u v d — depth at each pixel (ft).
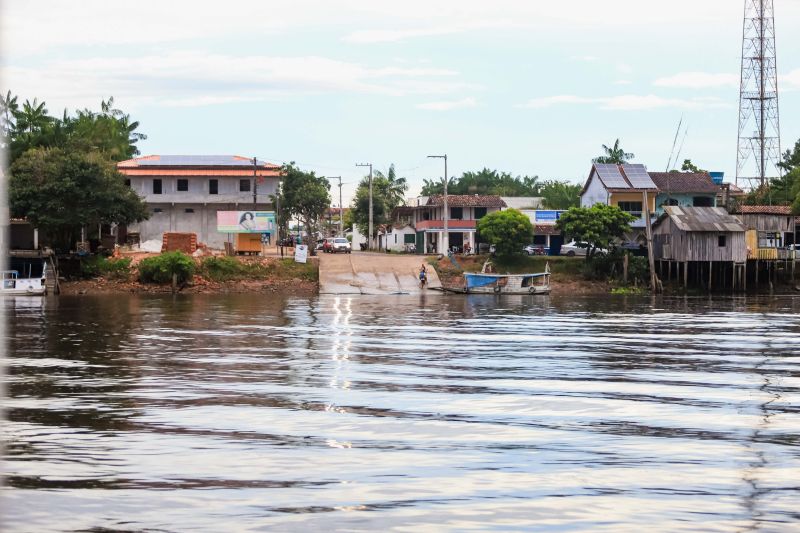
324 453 80.43
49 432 86.89
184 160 359.46
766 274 329.31
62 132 372.99
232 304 249.14
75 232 311.47
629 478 73.82
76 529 61.98
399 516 64.85
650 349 152.35
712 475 74.90
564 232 326.65
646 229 328.08
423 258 334.65
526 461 78.43
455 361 136.56
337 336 169.78
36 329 176.76
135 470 74.79
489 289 301.43
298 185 466.29
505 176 608.19
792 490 71.20
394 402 103.30
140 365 129.39
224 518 64.23
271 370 126.11
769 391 112.06
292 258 317.22
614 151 434.71
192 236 313.12
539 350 150.30
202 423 91.45
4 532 61.26
